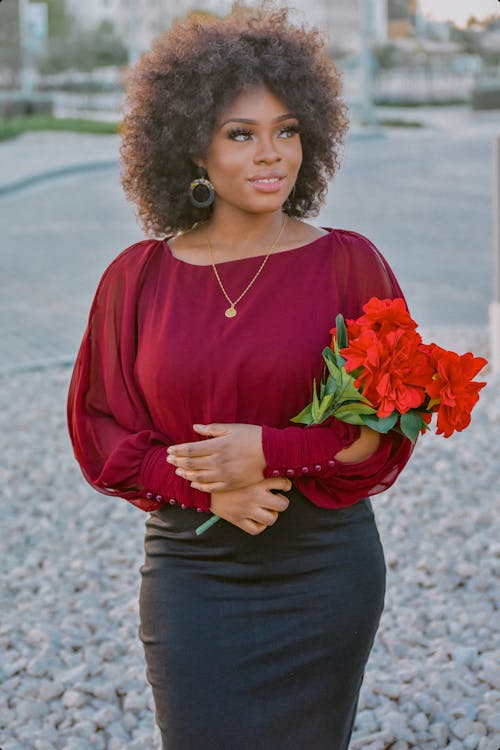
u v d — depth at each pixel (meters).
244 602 2.49
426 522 5.18
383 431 2.34
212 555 2.50
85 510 5.50
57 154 25.02
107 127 32.31
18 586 4.71
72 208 17.33
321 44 2.63
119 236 14.70
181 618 2.47
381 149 25.39
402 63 53.88
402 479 5.67
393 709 3.71
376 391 2.33
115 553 4.99
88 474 2.61
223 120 2.47
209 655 2.45
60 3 63.09
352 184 19.06
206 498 2.45
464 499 5.43
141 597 2.56
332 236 2.60
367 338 2.31
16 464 6.17
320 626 2.48
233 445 2.38
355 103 40.47
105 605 4.54
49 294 11.42
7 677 3.99
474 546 4.86
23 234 14.96
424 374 2.33
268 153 2.47
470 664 3.98
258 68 2.47
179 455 2.40
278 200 2.50
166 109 2.57
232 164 2.48
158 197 2.69
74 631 4.27
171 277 2.57
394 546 4.93
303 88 2.50
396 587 4.58
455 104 42.16
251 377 2.45
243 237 2.58
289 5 2.67
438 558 4.80
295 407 2.49
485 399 7.02
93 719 3.71
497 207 8.06
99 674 3.99
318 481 2.48
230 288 2.52
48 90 51.16
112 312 2.61
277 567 2.49
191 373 2.46
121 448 2.51
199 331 2.48
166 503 2.55
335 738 2.52
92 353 2.64
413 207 16.33
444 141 27.09
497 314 8.15
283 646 2.47
